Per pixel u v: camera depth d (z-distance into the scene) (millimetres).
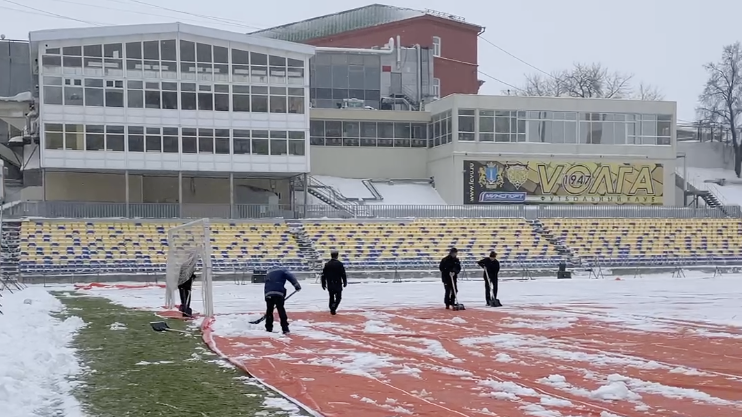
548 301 29531
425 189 62438
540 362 14023
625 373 12836
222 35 52156
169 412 10008
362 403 10438
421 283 43281
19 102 55812
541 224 54938
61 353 14148
